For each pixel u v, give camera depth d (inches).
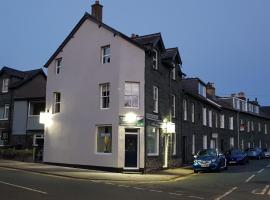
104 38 1015.0
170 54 1170.0
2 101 1534.2
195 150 1366.9
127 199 499.5
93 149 987.9
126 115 946.7
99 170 953.5
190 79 1523.1
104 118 974.4
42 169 893.8
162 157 1054.4
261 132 2378.2
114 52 983.6
